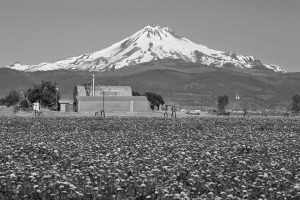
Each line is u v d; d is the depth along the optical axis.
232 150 38.31
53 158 33.12
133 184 23.33
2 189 22.36
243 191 21.97
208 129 67.00
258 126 74.12
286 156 34.41
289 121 89.12
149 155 33.47
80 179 24.48
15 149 37.53
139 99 185.38
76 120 85.75
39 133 56.88
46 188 22.17
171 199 20.94
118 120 87.25
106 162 29.03
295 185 22.53
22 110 157.62
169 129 66.00
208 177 25.30
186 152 35.50
